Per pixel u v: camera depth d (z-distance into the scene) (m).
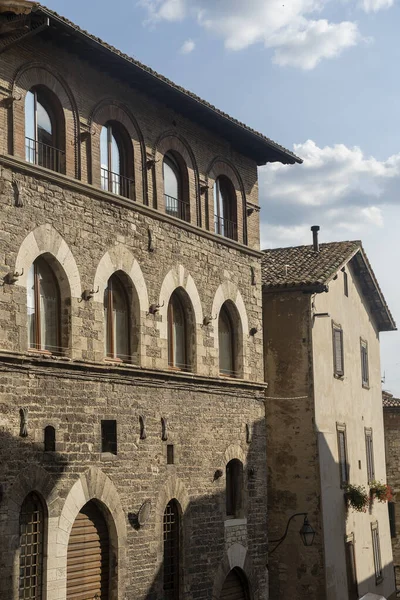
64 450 22.17
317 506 31.92
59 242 22.75
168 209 27.45
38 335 22.27
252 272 30.91
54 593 21.45
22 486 20.88
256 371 30.48
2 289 20.92
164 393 25.94
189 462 26.69
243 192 30.91
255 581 29.14
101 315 23.84
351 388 38.16
